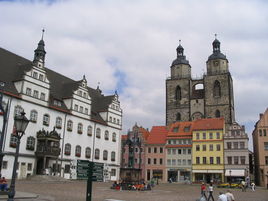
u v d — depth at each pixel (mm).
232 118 111562
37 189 37500
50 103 67688
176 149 95312
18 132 16797
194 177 90250
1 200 22172
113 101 87812
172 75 123625
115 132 87062
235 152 86250
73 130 71750
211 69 116625
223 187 67875
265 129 84500
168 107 119438
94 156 77500
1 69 60719
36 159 60781
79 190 39500
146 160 98500
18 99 58750
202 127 93688
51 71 78062
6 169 54281
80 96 75562
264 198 37688
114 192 39688
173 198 34031
